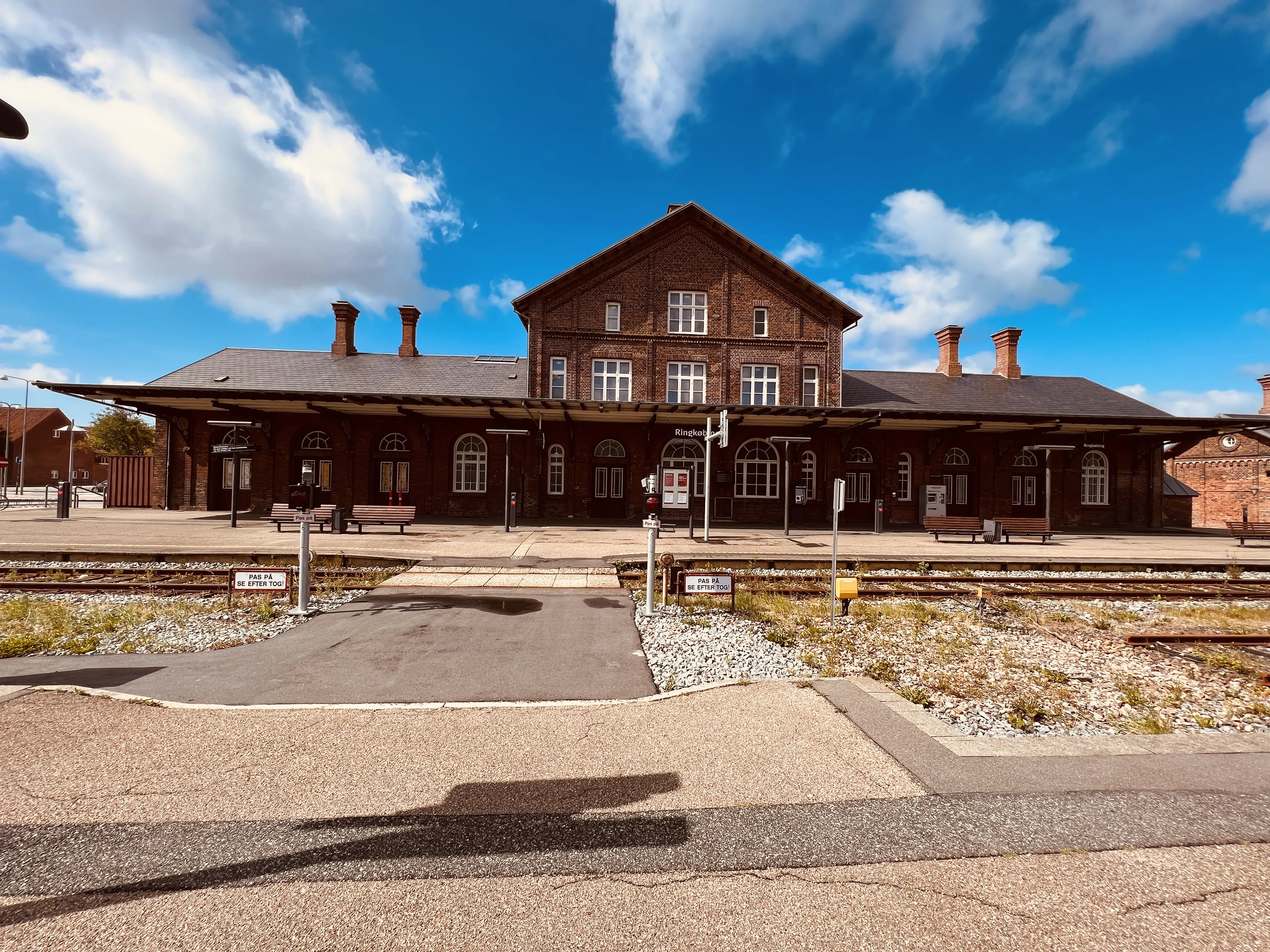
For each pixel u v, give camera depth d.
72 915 2.20
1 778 3.17
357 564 11.16
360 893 2.32
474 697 4.68
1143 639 6.75
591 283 20.81
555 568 10.84
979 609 8.48
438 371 22.45
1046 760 3.51
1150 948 2.08
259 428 19.78
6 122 3.86
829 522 20.86
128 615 7.19
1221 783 3.26
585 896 2.32
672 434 20.52
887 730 3.92
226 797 3.01
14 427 48.94
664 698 4.54
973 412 18.23
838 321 21.44
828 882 2.42
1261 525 16.56
